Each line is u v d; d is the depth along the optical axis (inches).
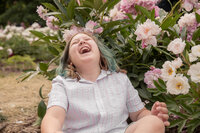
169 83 64.4
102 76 68.9
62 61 72.0
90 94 65.9
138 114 71.1
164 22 78.0
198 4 86.0
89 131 63.1
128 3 88.7
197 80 62.5
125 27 83.3
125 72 73.8
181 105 73.7
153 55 84.7
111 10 94.3
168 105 71.4
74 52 67.6
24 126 93.5
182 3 85.4
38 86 161.9
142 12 82.7
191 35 82.7
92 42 69.0
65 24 81.9
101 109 64.3
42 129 55.9
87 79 68.7
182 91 63.2
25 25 443.8
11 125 94.1
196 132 80.6
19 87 159.2
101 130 63.0
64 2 90.2
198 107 67.8
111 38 86.1
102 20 90.3
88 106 64.4
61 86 65.7
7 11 474.0
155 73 74.5
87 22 83.0
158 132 52.4
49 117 58.7
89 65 67.6
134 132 52.5
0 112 107.7
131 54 81.0
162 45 83.9
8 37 322.7
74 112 64.0
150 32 69.9
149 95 78.5
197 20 80.6
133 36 84.3
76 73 68.1
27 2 459.2
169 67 66.5
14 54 293.9
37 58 291.1
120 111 66.1
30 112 109.2
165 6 121.6
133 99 71.2
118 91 68.5
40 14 91.4
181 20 82.7
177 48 67.3
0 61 263.4
